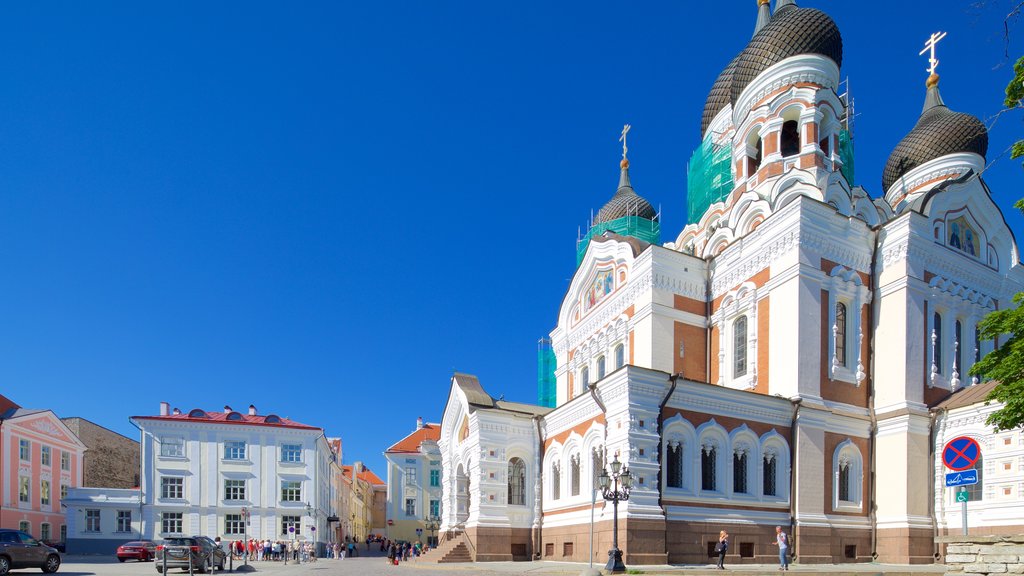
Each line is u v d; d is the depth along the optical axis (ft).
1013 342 65.05
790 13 136.26
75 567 125.39
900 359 107.24
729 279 119.34
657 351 117.19
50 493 218.79
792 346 104.37
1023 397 60.39
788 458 101.09
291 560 171.53
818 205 108.37
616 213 178.91
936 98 154.71
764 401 100.73
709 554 92.94
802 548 97.19
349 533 318.86
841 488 104.37
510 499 118.73
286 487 203.41
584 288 146.92
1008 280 125.18
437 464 282.77
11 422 201.46
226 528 196.95
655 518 89.51
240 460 201.46
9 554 100.48
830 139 131.23
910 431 103.96
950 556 47.60
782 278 107.86
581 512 103.09
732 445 98.43
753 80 134.72
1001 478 97.09
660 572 80.79
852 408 107.34
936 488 104.01
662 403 95.20
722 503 95.66
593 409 102.58
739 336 117.08
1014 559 44.29
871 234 114.21
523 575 83.25
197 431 200.34
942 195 118.62
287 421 214.90
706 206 156.04
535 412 126.00
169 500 195.11
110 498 194.59
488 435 118.11
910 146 150.20
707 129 162.50
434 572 96.27
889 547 101.71
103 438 256.52
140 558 162.61
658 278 120.06
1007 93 55.72
